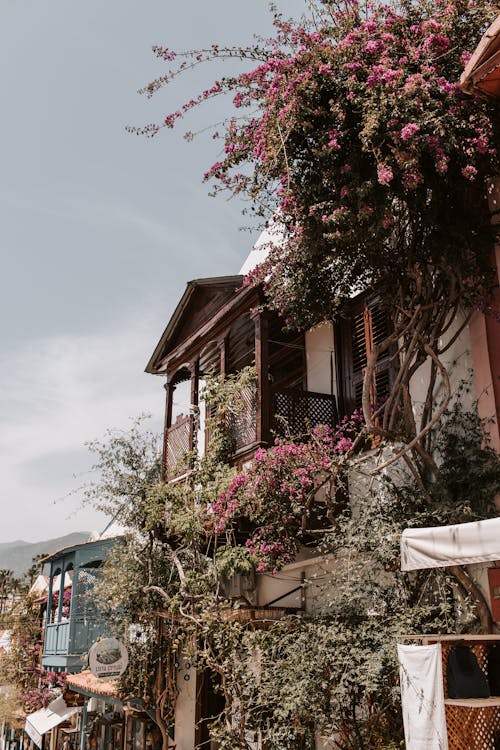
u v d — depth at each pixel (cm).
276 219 871
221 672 940
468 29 795
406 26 804
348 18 815
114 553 1380
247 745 879
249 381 1126
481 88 740
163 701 1338
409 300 859
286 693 766
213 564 1134
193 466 1211
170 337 1474
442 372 815
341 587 805
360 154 777
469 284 815
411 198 809
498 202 825
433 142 718
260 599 1206
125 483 1355
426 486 836
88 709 2134
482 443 809
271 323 1197
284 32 830
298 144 805
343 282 906
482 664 709
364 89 761
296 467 931
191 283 1342
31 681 2542
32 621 2630
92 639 1733
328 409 1143
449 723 683
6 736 3438
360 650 724
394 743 721
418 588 802
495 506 768
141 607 1330
